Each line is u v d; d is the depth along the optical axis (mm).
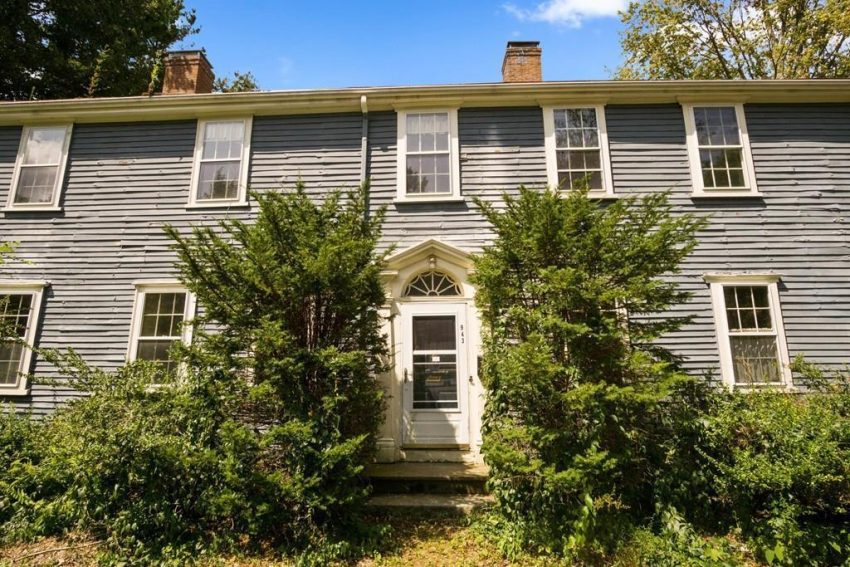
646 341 6113
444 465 7559
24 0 14047
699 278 8602
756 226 8828
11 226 9375
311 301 6102
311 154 9477
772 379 8219
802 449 5090
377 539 5371
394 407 8172
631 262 6121
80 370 6461
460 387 8266
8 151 9812
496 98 9414
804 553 4797
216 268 5930
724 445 5691
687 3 17625
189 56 10641
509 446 5641
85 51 16016
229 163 9555
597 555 5020
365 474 6336
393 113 9602
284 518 5309
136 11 16875
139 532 5227
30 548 5238
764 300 8570
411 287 8797
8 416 7168
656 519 5480
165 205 9383
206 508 5297
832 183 9031
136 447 5352
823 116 9375
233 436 5262
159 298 9039
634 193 9039
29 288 9062
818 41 15875
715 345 8336
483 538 5465
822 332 8383
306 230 6145
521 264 6250
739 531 5320
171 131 9750
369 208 9148
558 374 5672
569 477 5000
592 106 9477
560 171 9195
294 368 5480
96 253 9219
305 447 5359
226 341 5863
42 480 5805
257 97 9438
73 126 9852
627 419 5691
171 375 6840
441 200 9039
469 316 8531
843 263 8664
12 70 14508
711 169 9180
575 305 5785
